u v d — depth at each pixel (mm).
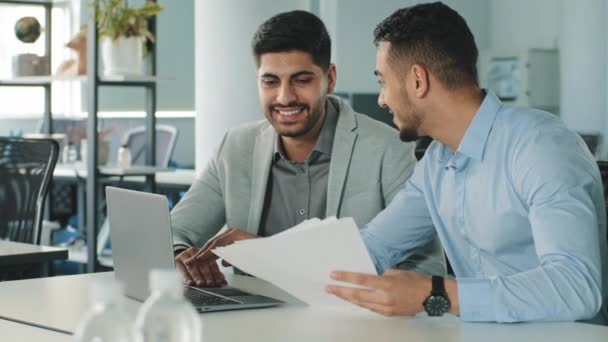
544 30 8180
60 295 1967
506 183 1846
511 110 1882
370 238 2113
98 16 4367
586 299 1630
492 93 1905
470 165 1915
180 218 2525
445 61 1854
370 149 2436
